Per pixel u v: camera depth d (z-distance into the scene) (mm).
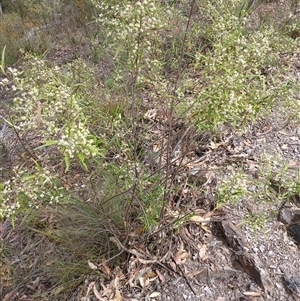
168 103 2541
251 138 3150
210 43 2887
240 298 2377
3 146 3346
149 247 2607
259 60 2346
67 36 5027
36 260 2795
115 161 2627
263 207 2699
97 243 2678
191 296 2424
